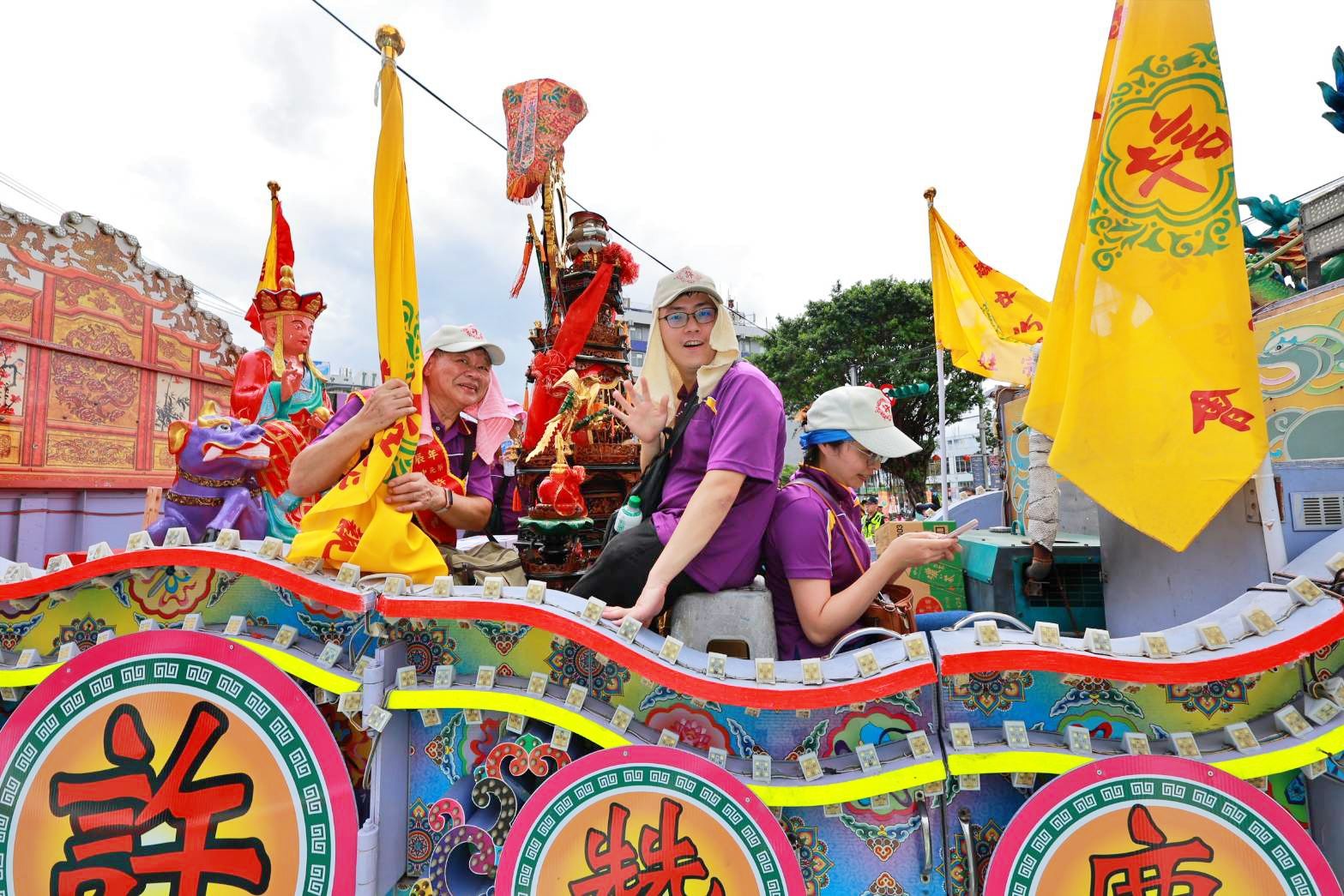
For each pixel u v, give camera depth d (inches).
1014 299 181.0
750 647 62.4
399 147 65.4
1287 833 46.9
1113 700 54.1
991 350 166.6
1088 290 62.6
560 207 162.2
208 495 90.8
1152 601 73.1
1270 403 79.3
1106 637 51.5
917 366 788.6
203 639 56.2
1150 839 48.1
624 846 51.5
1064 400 64.4
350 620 59.7
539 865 52.0
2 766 57.1
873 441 70.8
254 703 55.4
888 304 844.6
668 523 68.4
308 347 146.2
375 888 53.9
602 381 147.5
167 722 56.2
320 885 53.8
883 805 53.7
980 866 54.4
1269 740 50.5
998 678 54.8
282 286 144.4
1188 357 58.8
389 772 56.4
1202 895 47.6
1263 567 60.1
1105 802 48.6
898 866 54.2
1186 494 57.3
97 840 56.0
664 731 55.0
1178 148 60.3
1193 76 59.8
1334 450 73.6
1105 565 81.2
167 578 64.1
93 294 248.2
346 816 54.1
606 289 141.0
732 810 50.5
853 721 55.6
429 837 58.6
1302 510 62.1
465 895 58.0
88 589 64.9
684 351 71.9
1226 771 48.7
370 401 65.2
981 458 664.4
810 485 70.7
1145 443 59.1
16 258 223.1
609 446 139.3
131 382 264.1
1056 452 62.9
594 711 56.2
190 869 55.1
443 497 78.8
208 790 55.5
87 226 246.4
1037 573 98.6
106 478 249.8
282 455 98.4
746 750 56.2
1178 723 53.5
